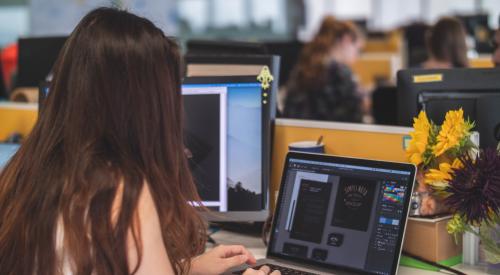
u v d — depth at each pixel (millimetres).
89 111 1264
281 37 9125
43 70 3062
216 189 1979
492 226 1614
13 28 7660
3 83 3957
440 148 1680
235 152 1979
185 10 8875
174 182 1323
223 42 2725
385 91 3281
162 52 1312
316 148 1939
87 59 1273
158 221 1248
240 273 1660
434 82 1986
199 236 1497
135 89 1271
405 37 5348
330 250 1697
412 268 1735
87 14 1340
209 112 1978
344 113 4266
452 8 9000
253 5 9070
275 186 2092
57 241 1247
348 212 1697
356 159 1722
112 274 1207
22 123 2705
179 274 1455
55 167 1270
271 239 1795
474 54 4906
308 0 9383
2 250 1319
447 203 1605
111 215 1208
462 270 1724
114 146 1262
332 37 4301
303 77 4297
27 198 1289
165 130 1316
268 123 1976
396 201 1636
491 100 1945
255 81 1972
